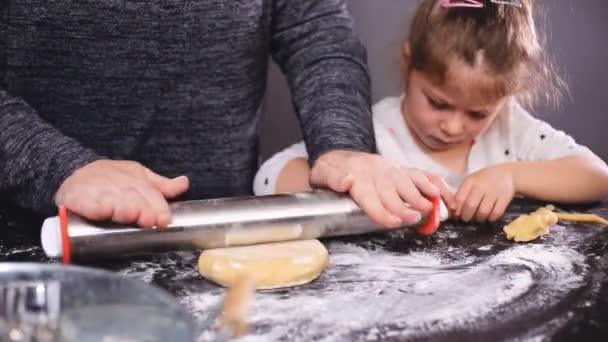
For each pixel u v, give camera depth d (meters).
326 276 0.72
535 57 1.17
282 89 1.74
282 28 1.08
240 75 1.05
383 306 0.65
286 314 0.63
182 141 1.06
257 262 0.69
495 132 1.24
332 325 0.61
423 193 0.81
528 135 1.22
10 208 0.90
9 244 0.80
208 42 1.01
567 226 0.89
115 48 0.97
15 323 0.49
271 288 0.69
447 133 1.13
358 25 1.67
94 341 0.47
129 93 1.01
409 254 0.78
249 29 1.03
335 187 0.81
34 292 0.50
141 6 0.96
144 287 0.49
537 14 1.35
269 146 1.78
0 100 0.85
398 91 1.68
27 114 0.85
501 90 1.10
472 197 0.92
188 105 1.04
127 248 0.73
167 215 0.73
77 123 1.01
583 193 1.01
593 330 0.61
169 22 0.98
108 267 0.74
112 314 0.49
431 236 0.84
